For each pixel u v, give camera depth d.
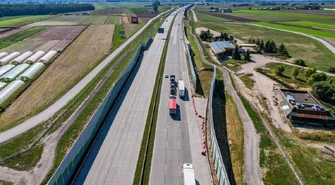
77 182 30.55
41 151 34.62
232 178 32.44
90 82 58.62
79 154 33.69
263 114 48.00
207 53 86.12
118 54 81.31
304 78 66.00
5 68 68.06
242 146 38.19
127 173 32.06
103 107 43.44
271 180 31.94
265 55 87.12
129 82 59.72
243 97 54.69
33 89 55.84
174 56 81.19
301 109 45.91
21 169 31.56
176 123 43.22
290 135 41.88
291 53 89.56
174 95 53.44
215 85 60.22
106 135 39.41
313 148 38.69
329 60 82.00
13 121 43.12
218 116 46.44
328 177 32.69
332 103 52.41
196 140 38.84
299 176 32.62
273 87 60.28
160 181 31.03
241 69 72.62
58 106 47.34
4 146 35.72
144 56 80.44
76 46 92.81
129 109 47.31
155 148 36.78
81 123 41.28
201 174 32.16
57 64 72.62
